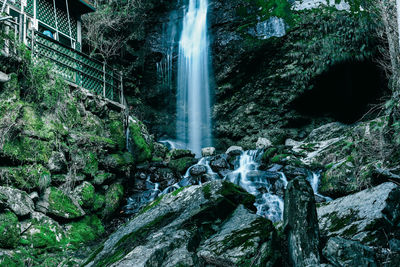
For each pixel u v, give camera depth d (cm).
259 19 1491
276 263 345
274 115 1576
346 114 1533
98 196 776
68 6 1145
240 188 512
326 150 914
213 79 1623
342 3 1345
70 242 618
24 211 575
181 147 1703
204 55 1644
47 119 713
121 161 874
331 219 435
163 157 1232
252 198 487
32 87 707
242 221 414
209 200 464
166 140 1730
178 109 1750
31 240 564
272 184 884
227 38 1552
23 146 633
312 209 339
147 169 1023
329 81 1431
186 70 1709
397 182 492
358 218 399
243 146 1620
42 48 838
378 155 666
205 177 958
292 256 338
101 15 1482
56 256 570
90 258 453
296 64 1441
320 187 786
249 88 1584
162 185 979
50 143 684
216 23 1609
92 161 787
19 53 692
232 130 1647
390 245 347
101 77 1024
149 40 1712
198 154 1677
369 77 1395
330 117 1552
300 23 1390
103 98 938
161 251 376
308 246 326
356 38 1307
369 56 1309
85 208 723
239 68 1540
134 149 1065
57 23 1098
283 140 1544
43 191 645
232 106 1641
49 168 670
